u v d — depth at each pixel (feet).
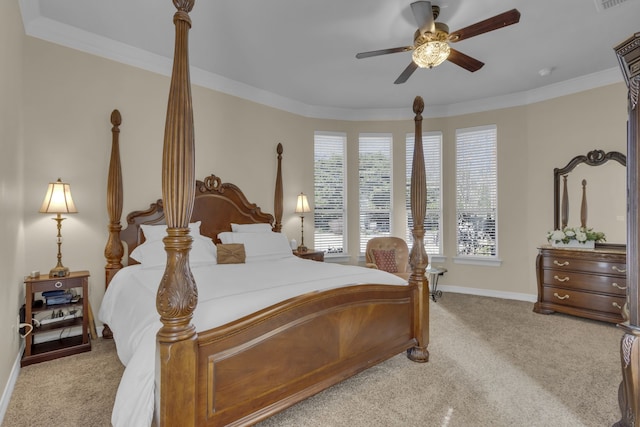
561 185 13.80
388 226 17.37
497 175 15.48
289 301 5.87
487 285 15.69
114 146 10.05
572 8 8.76
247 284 7.14
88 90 10.12
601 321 11.57
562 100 13.83
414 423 5.97
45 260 9.37
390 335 7.96
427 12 7.35
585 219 13.15
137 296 7.05
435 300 14.73
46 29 9.36
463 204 16.35
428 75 12.98
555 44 10.63
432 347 9.45
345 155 17.16
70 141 9.79
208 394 4.80
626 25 9.57
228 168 13.47
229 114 13.52
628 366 4.40
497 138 15.47
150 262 9.48
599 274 11.42
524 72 12.69
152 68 11.39
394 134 17.17
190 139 4.39
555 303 12.44
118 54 10.64
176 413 4.34
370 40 10.35
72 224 9.83
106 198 10.37
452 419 6.08
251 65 12.08
